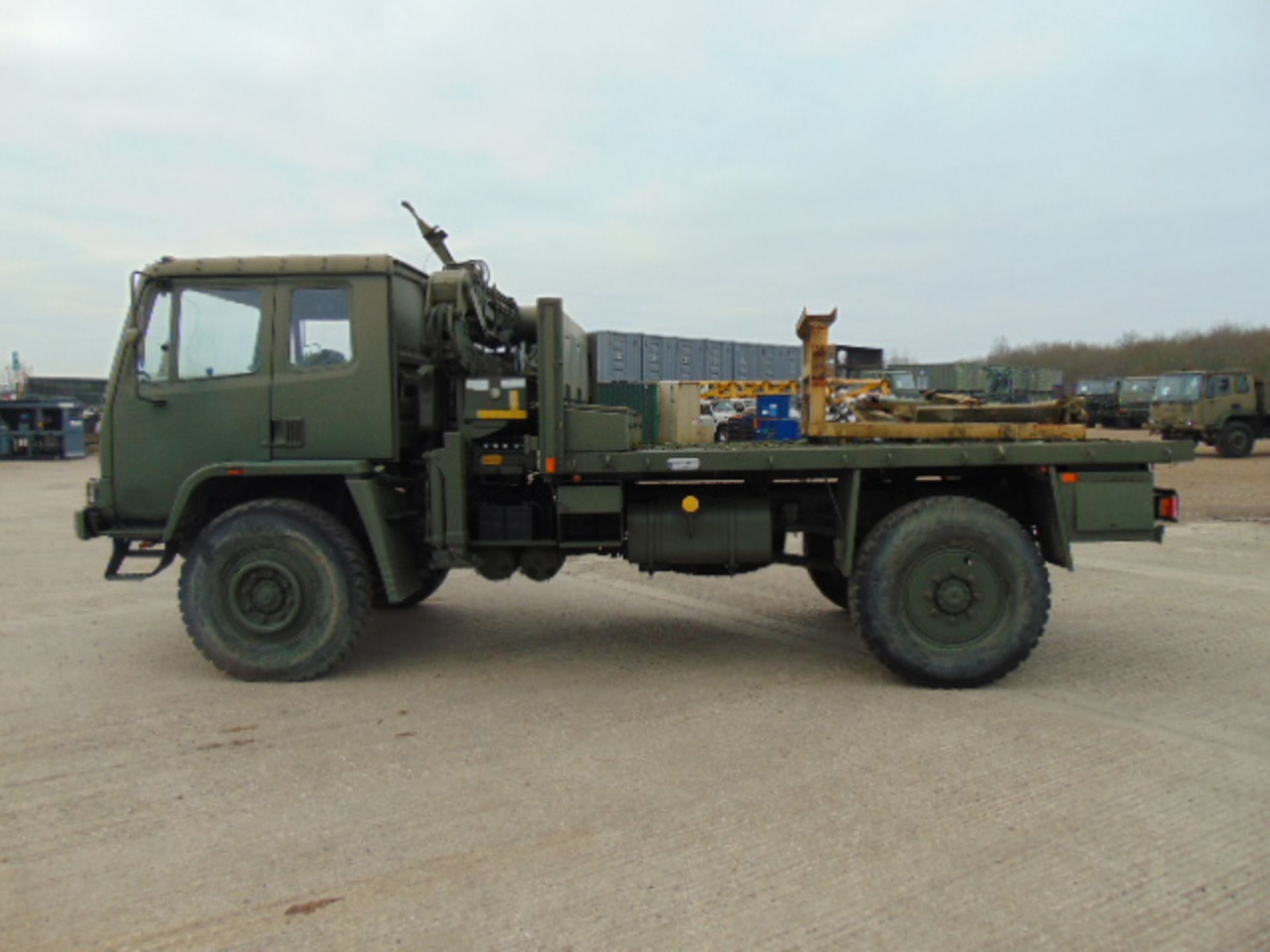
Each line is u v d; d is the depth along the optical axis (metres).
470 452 5.96
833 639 6.80
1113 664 5.95
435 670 5.97
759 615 7.65
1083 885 3.19
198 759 4.41
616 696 5.38
